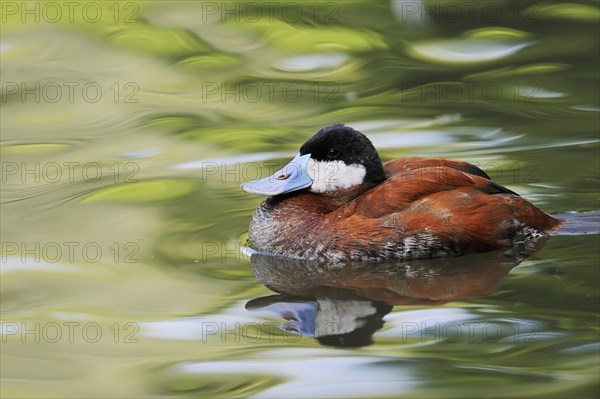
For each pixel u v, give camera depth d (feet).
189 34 61.93
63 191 43.14
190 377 27.76
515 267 34.81
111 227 39.22
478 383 26.86
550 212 38.68
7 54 59.26
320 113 51.70
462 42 60.95
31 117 52.21
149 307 32.53
